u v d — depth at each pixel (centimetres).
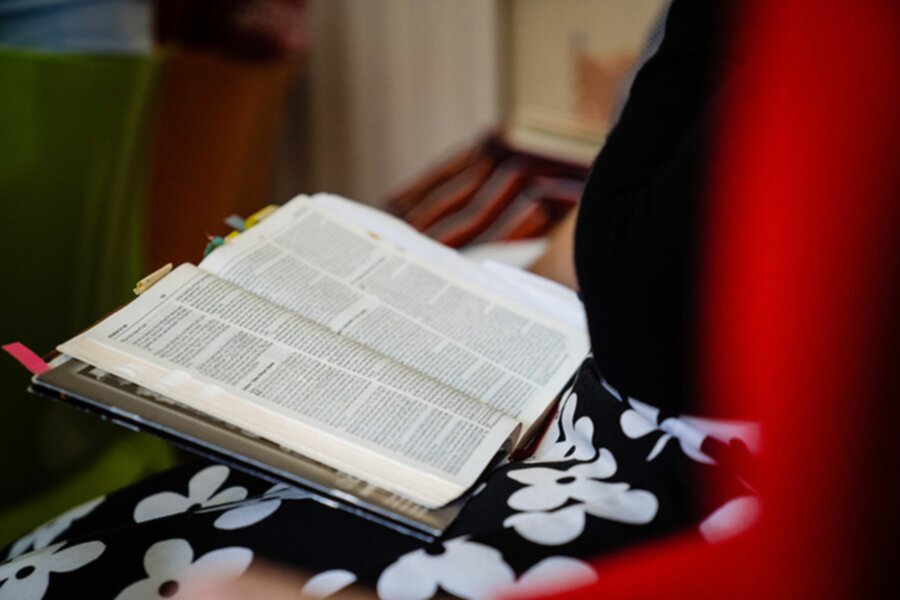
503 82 193
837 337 65
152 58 129
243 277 81
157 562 70
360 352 78
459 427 75
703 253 65
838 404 65
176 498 85
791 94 65
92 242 128
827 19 65
